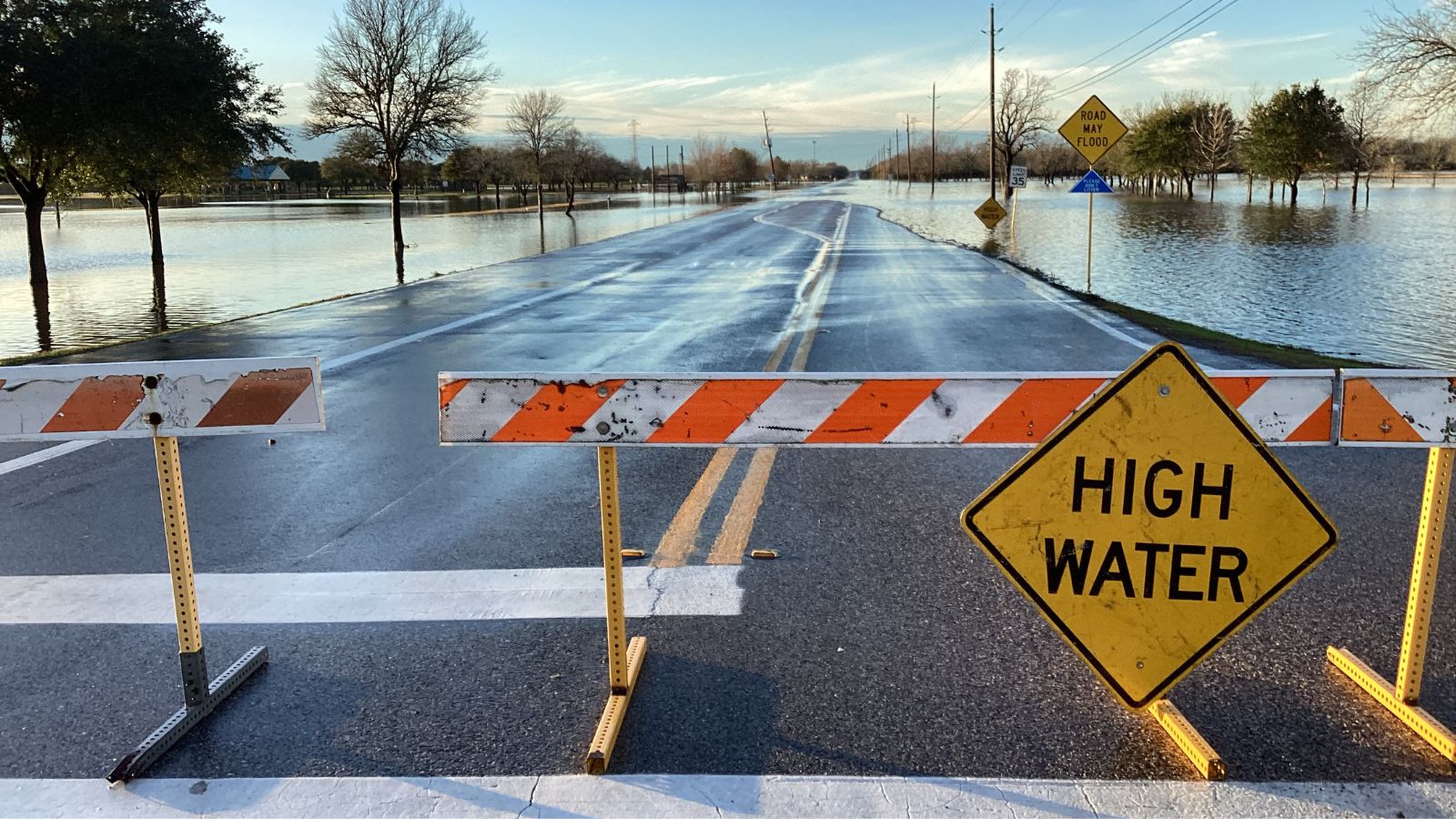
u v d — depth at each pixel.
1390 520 5.23
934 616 4.08
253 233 45.47
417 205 84.06
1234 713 3.29
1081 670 3.62
